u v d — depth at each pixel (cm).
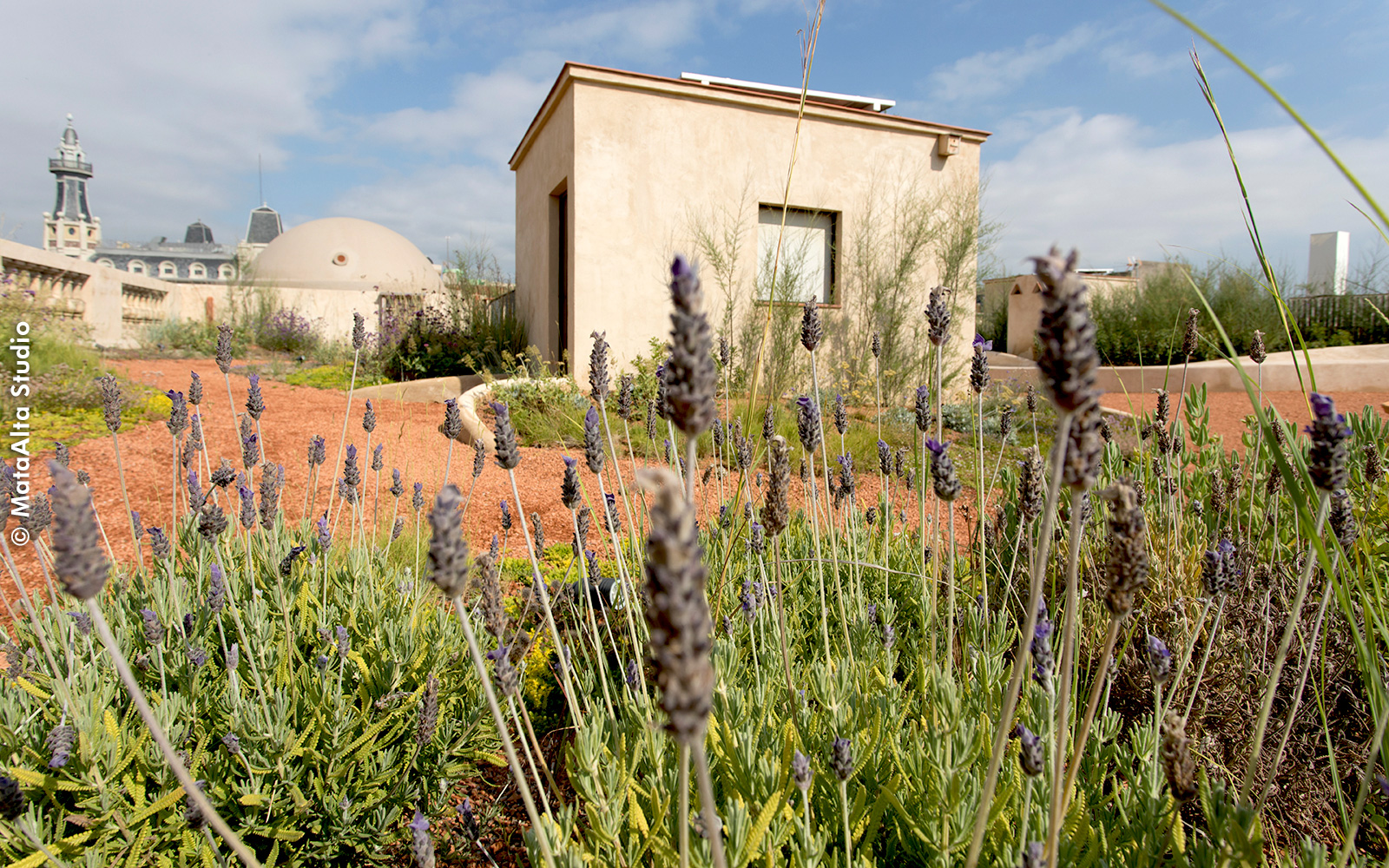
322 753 234
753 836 146
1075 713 220
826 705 199
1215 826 151
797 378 1141
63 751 186
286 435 864
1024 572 319
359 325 362
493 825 246
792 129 1295
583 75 1169
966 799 168
